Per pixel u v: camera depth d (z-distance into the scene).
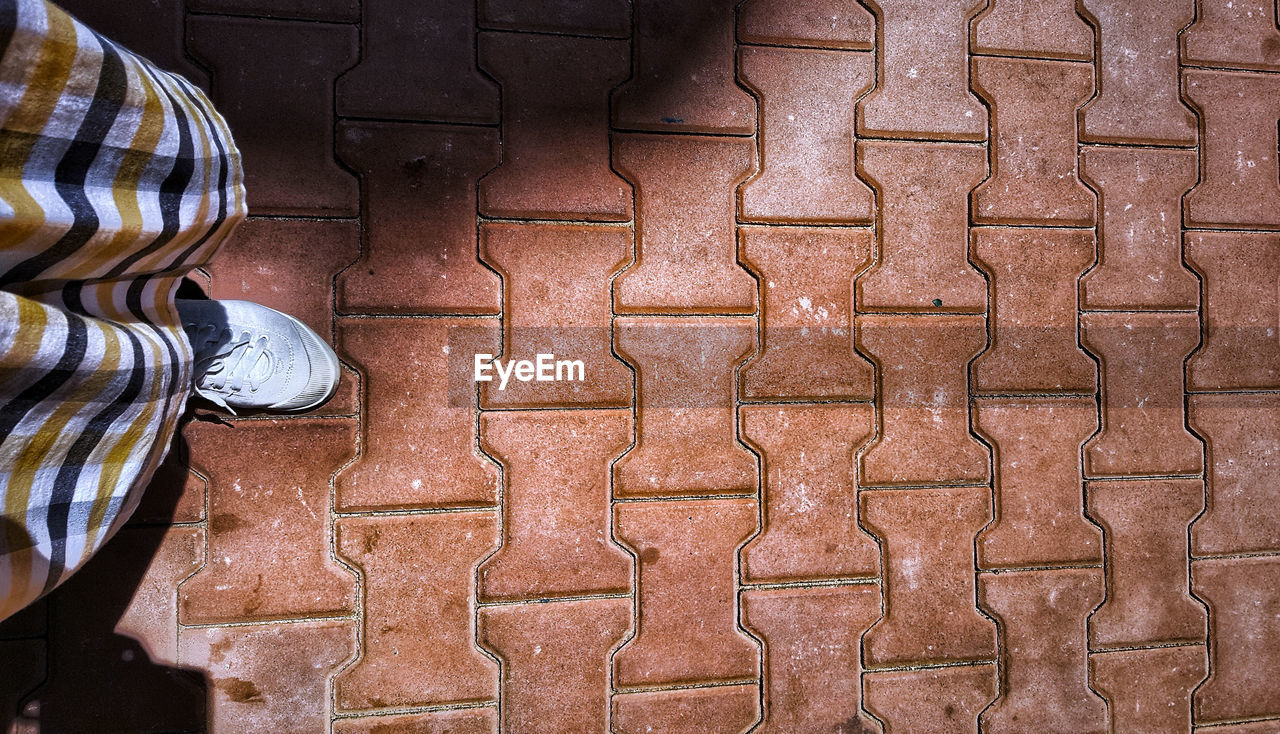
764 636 1.28
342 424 1.23
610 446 1.27
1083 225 1.34
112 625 1.19
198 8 1.20
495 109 1.25
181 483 1.21
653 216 1.28
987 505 1.32
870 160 1.31
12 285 0.79
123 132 0.83
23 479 0.83
